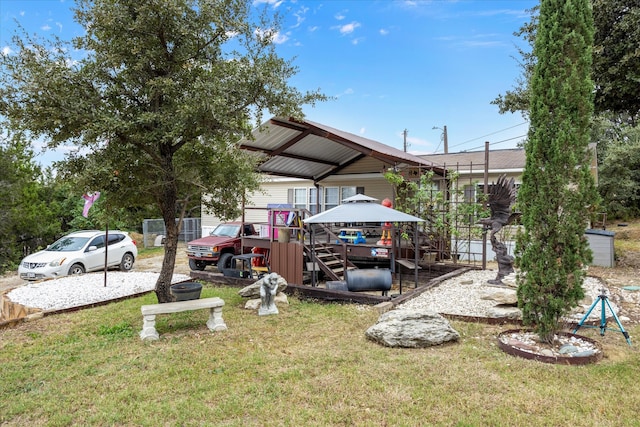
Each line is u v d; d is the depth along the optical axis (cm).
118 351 476
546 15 449
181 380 387
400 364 413
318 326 568
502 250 801
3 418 320
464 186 1084
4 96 492
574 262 436
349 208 777
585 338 464
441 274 1019
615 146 2109
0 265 1426
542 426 293
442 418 306
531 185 455
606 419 302
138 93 593
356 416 312
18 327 599
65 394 362
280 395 350
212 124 563
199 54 616
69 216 2195
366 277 746
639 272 948
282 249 968
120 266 1260
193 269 1249
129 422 311
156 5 530
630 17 920
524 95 1157
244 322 595
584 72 433
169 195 644
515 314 553
